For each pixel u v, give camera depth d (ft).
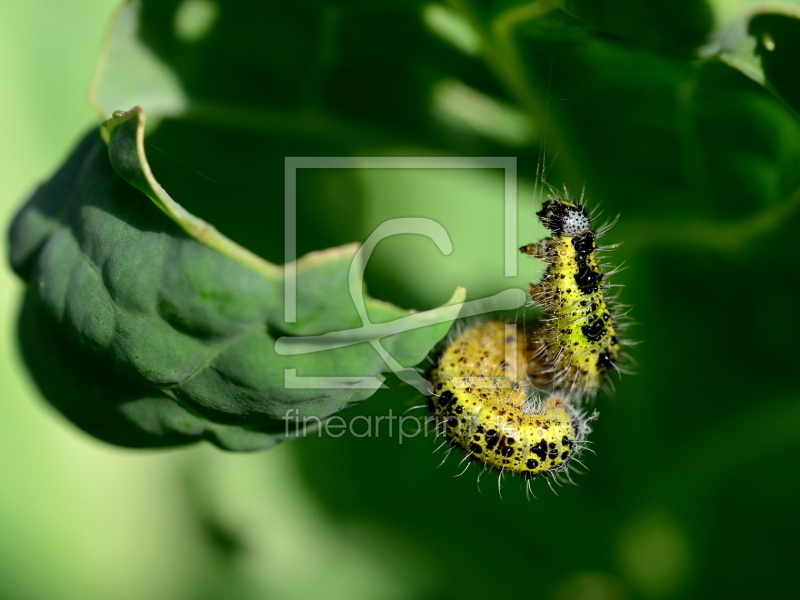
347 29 0.46
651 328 0.49
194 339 0.41
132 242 0.41
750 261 0.47
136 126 0.40
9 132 0.52
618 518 0.49
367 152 0.48
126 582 0.53
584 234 0.46
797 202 0.45
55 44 0.53
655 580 0.49
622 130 0.46
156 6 0.45
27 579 0.52
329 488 0.52
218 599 0.52
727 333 0.49
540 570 0.50
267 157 0.48
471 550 0.51
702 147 0.45
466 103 0.47
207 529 0.53
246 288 0.40
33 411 0.53
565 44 0.44
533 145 0.48
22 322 0.45
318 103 0.47
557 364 0.47
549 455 0.46
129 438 0.44
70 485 0.53
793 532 0.49
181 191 0.48
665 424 0.49
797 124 0.44
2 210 0.52
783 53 0.42
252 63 0.46
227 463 0.53
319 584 0.52
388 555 0.51
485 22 0.45
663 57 0.43
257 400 0.42
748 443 0.49
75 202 0.43
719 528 0.49
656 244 0.48
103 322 0.42
